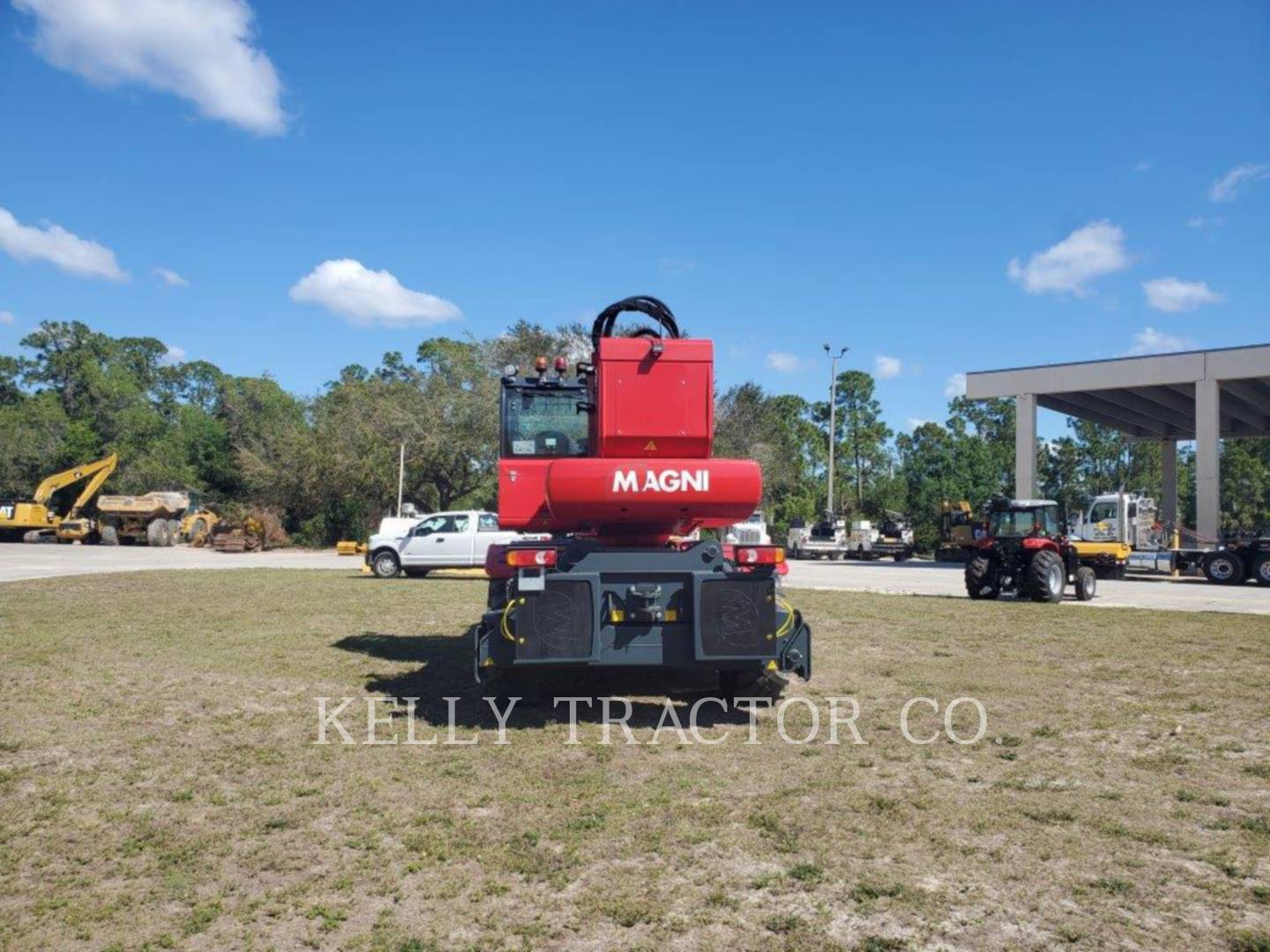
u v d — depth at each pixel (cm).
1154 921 353
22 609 1370
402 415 4125
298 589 1766
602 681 843
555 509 662
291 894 380
